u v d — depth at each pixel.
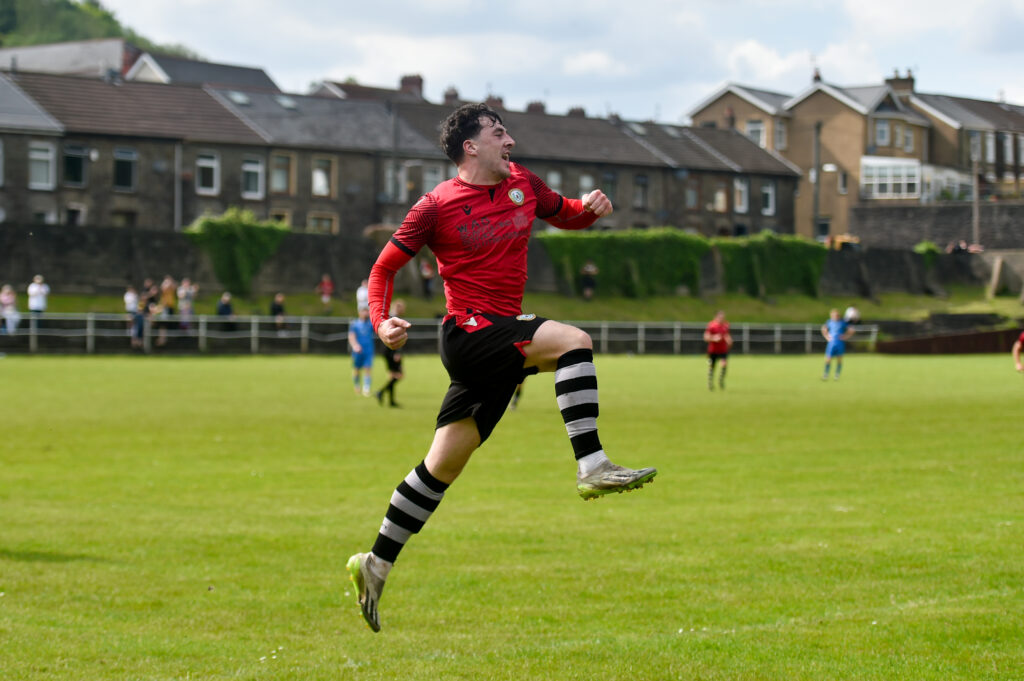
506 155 12.13
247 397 57.53
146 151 132.75
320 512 25.78
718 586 18.92
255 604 17.86
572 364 11.47
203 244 119.19
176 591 18.58
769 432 42.62
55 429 41.75
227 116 142.50
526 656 14.91
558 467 33.22
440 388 66.12
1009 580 18.98
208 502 26.97
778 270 158.50
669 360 111.38
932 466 33.19
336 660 14.79
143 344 99.25
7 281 108.88
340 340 109.00
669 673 14.05
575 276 143.62
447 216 12.00
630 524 24.38
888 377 80.94
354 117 153.25
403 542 12.37
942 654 14.85
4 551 21.20
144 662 14.59
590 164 163.88
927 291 168.38
